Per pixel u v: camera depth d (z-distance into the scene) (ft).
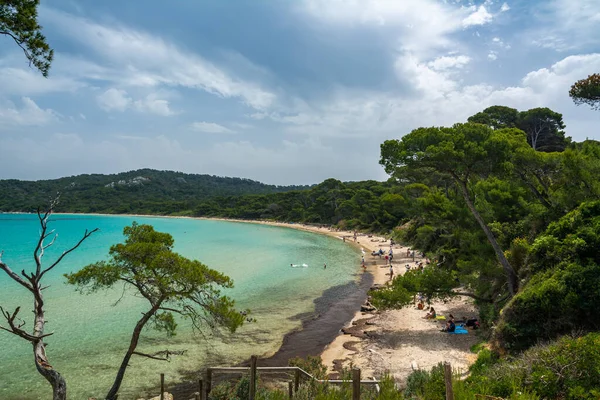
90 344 83.97
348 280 159.33
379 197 388.16
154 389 65.21
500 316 64.80
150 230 61.72
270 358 78.18
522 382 37.65
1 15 32.24
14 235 342.23
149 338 88.12
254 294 132.67
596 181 76.33
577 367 35.96
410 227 256.73
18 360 75.31
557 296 55.88
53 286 139.85
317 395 37.63
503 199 90.48
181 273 54.08
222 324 59.00
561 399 34.24
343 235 353.51
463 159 71.36
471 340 79.36
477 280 81.82
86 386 65.57
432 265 83.30
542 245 66.95
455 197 99.35
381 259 212.23
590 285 54.19
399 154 75.36
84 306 112.88
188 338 88.63
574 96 114.62
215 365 74.84
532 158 84.74
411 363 70.90
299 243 304.30
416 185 225.35
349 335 90.74
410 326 93.35
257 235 376.48
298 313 110.63
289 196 615.16
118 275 53.83
